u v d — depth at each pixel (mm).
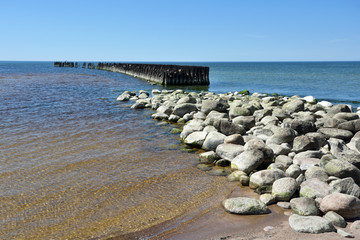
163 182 8453
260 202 6879
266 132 11406
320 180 7496
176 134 13492
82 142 12078
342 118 12719
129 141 12344
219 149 10070
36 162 9766
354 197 6320
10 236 5844
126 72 62344
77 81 42125
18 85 34500
